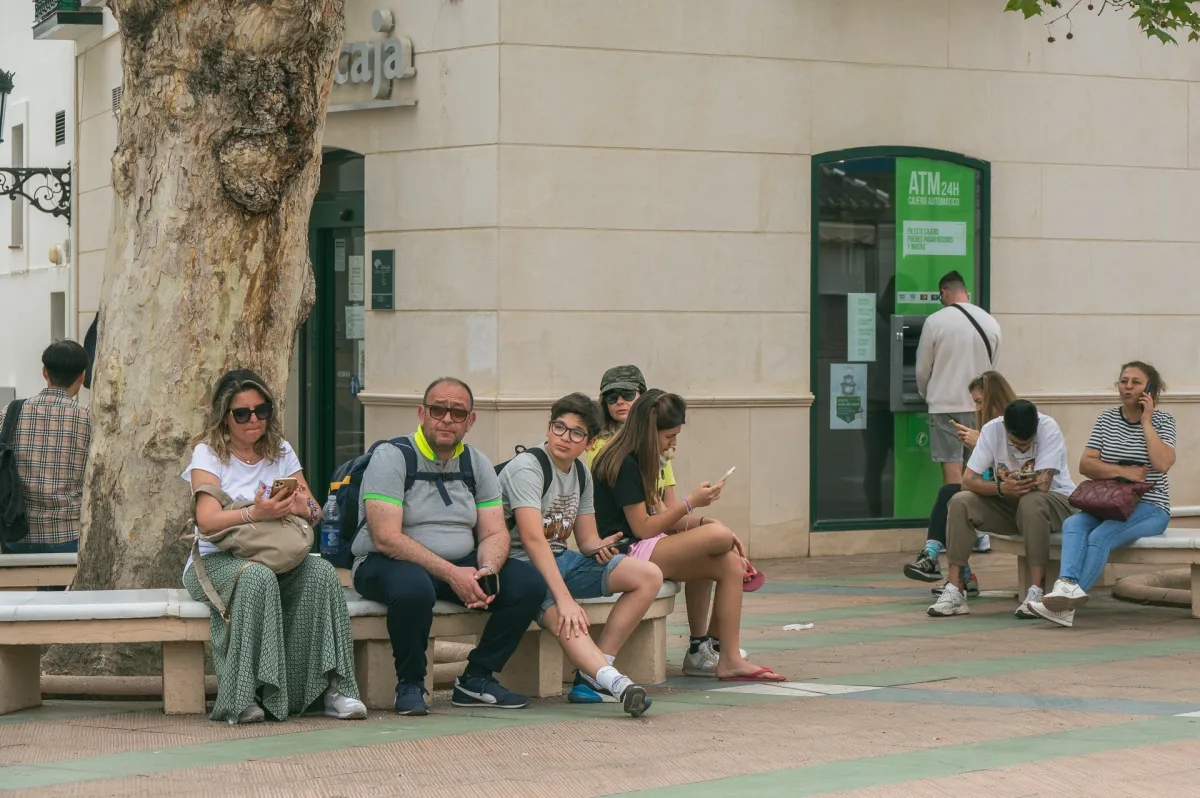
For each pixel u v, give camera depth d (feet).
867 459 61.05
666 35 57.00
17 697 30.99
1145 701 31.01
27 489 40.40
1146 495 43.29
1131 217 64.75
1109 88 64.13
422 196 57.06
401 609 29.66
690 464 57.57
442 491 30.50
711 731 27.94
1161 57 64.95
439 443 30.32
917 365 59.82
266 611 28.89
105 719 29.68
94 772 24.39
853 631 41.86
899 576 54.70
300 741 27.04
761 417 58.65
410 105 57.21
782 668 35.73
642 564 31.96
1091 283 64.13
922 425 61.77
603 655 30.40
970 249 62.08
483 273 55.47
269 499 28.96
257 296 34.50
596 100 56.18
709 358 57.93
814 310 59.41
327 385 63.10
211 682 32.55
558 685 32.86
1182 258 65.72
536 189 55.57
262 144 33.73
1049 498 43.96
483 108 55.36
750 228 58.34
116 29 76.59
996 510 44.96
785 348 59.00
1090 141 63.87
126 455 34.47
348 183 60.29
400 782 23.66
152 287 34.14
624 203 56.65
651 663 33.83
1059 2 59.88
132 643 32.55
